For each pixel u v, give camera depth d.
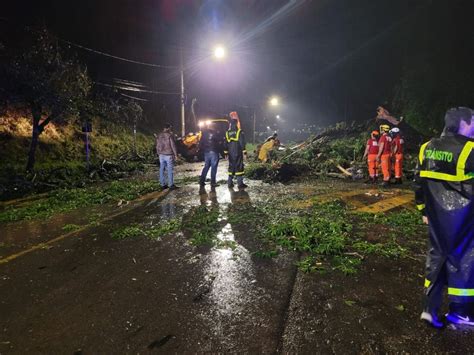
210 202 8.62
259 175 12.75
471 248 2.88
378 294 3.71
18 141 15.55
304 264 4.51
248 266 4.58
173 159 10.81
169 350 2.89
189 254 5.08
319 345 2.90
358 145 14.72
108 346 2.97
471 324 3.06
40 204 8.89
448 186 2.91
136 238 5.92
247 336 3.05
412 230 5.88
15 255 5.28
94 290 4.03
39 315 3.52
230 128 10.40
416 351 2.79
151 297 3.82
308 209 7.55
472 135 2.95
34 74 12.18
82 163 17.14
